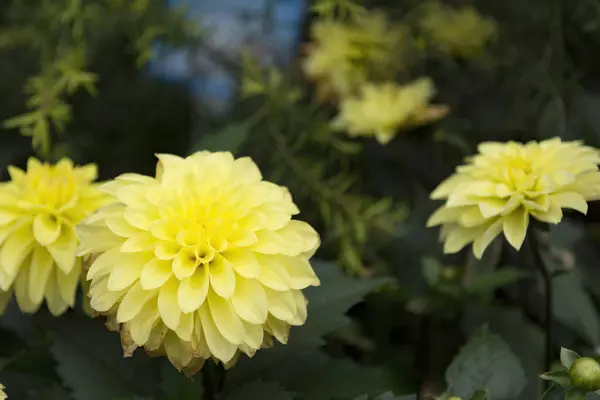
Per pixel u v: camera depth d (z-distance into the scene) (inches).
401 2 37.2
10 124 28.4
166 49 36.0
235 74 37.2
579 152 24.2
